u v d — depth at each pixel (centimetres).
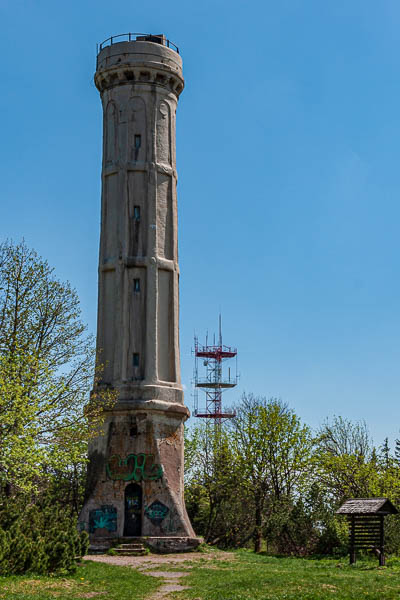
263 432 5934
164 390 4534
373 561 3762
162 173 4903
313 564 3609
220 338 8181
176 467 4444
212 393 8056
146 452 4362
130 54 4969
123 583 2684
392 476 5541
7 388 3356
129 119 4928
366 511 3381
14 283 3897
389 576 2731
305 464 5803
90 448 4469
